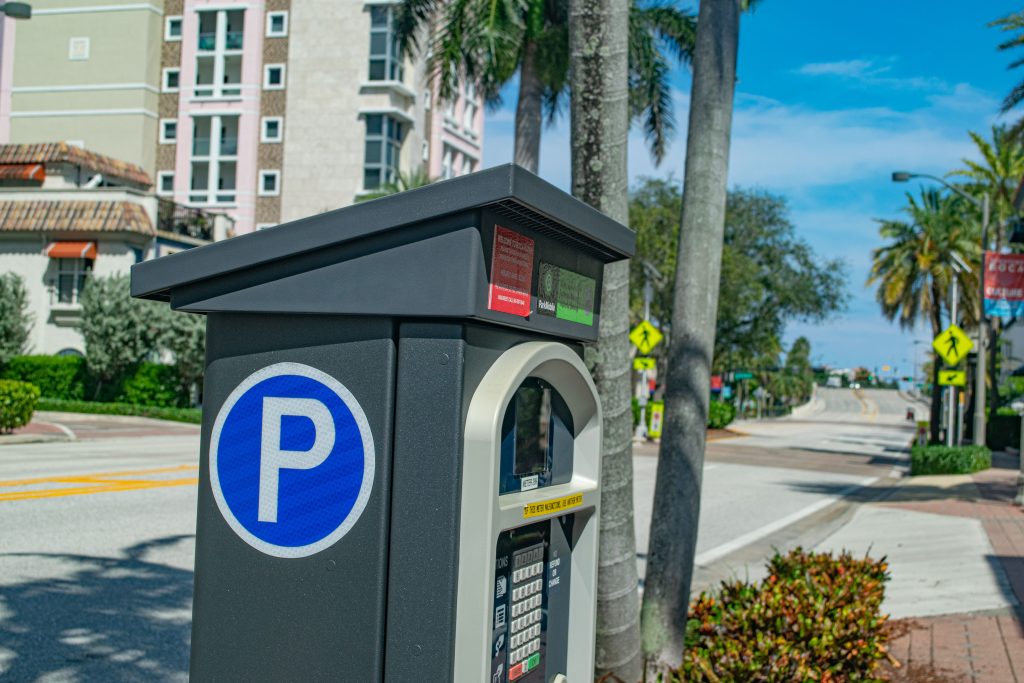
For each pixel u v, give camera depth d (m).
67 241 35.09
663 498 4.41
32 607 6.59
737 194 45.78
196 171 47.50
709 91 4.45
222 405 2.15
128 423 29.52
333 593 2.04
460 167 54.03
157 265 2.15
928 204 41.62
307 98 45.69
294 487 2.08
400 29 19.66
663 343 44.31
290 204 45.78
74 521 10.06
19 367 33.97
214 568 2.15
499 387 2.01
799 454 33.19
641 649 4.35
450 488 1.96
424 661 1.97
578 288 2.43
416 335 1.99
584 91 3.64
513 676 2.24
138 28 47.34
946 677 5.59
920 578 9.05
